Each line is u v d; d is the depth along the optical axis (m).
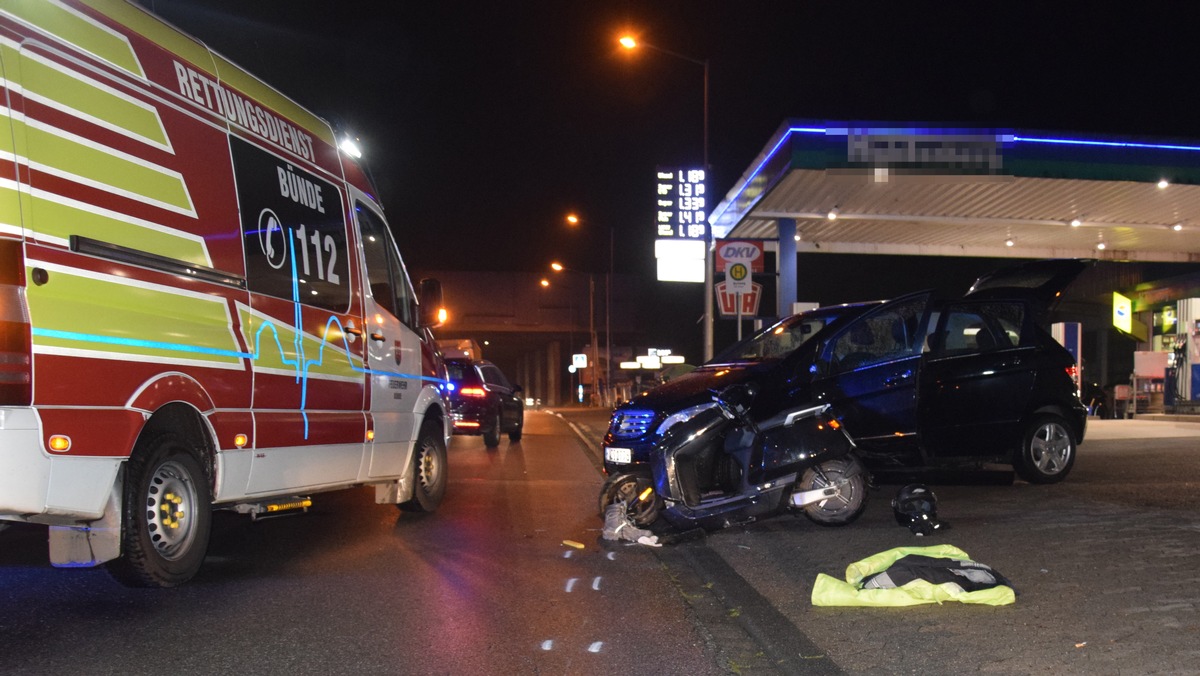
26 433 4.61
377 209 8.66
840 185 19.22
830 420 7.73
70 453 4.83
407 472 8.76
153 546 5.55
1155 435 15.68
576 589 6.04
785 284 22.38
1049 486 9.61
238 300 6.19
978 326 9.68
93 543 5.18
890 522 7.88
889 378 8.77
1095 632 4.62
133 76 5.44
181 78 5.87
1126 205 21.23
